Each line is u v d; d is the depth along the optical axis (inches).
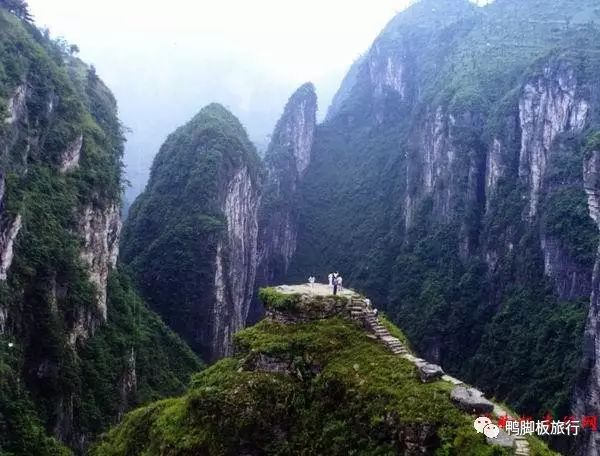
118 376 1823.3
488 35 5093.5
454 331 3346.5
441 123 4306.1
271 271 4953.3
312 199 5925.2
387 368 606.9
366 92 6943.9
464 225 3767.2
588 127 3159.5
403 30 6845.5
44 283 1520.7
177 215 3284.9
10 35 1914.4
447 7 7116.1
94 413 1608.0
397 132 5959.6
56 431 1425.9
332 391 609.0
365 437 559.2
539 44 4426.7
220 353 3166.8
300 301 710.5
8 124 1552.7
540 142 3339.1
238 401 637.9
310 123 6230.3
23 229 1492.4
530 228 3213.6
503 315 3009.4
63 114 1980.8
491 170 3688.5
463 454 490.6
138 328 2233.0
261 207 4909.0
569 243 2787.9
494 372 2829.7
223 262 3221.0
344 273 4869.6
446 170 4084.6
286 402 630.5
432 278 3779.5
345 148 6456.7
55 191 1744.6
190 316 3036.4
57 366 1486.2
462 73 4584.2
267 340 689.0
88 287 1771.7
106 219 2060.8
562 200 2962.6
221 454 621.6
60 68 2325.3
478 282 3481.8
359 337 667.4
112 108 3038.9
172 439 665.0
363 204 5511.8
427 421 522.0
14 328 1396.4
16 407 1243.2
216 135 3649.1
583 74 3255.4
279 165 5388.8
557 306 2753.4
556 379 2364.7
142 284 3090.6
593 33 3924.7
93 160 2055.9
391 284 4183.1
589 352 2076.8
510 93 3816.4
